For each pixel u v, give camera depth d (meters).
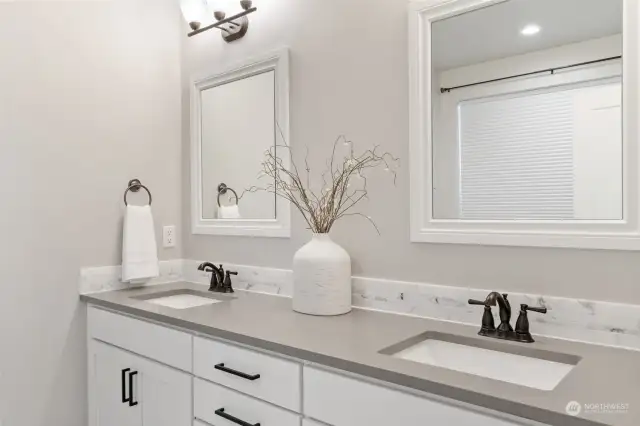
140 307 1.74
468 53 1.47
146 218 2.20
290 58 1.93
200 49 2.32
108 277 2.12
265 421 1.29
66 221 2.00
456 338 1.33
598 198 1.25
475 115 1.45
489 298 1.31
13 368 1.86
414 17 1.55
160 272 2.32
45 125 1.95
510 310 1.31
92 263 2.08
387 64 1.63
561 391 0.90
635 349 1.19
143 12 2.29
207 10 2.20
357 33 1.71
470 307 1.45
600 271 1.24
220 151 2.23
